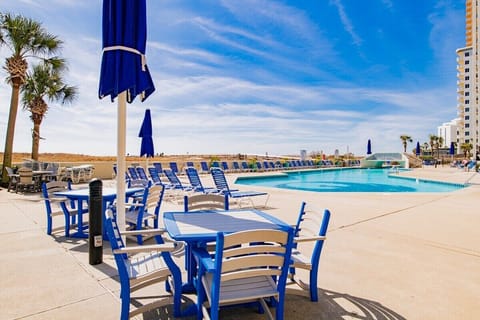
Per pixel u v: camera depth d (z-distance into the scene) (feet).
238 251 6.52
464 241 14.78
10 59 38.93
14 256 12.51
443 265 11.74
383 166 103.65
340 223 18.37
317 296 9.08
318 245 8.92
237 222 9.04
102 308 8.40
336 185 54.03
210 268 6.58
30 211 22.15
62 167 42.55
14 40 38.37
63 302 8.71
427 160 140.87
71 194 15.61
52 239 15.01
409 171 77.36
